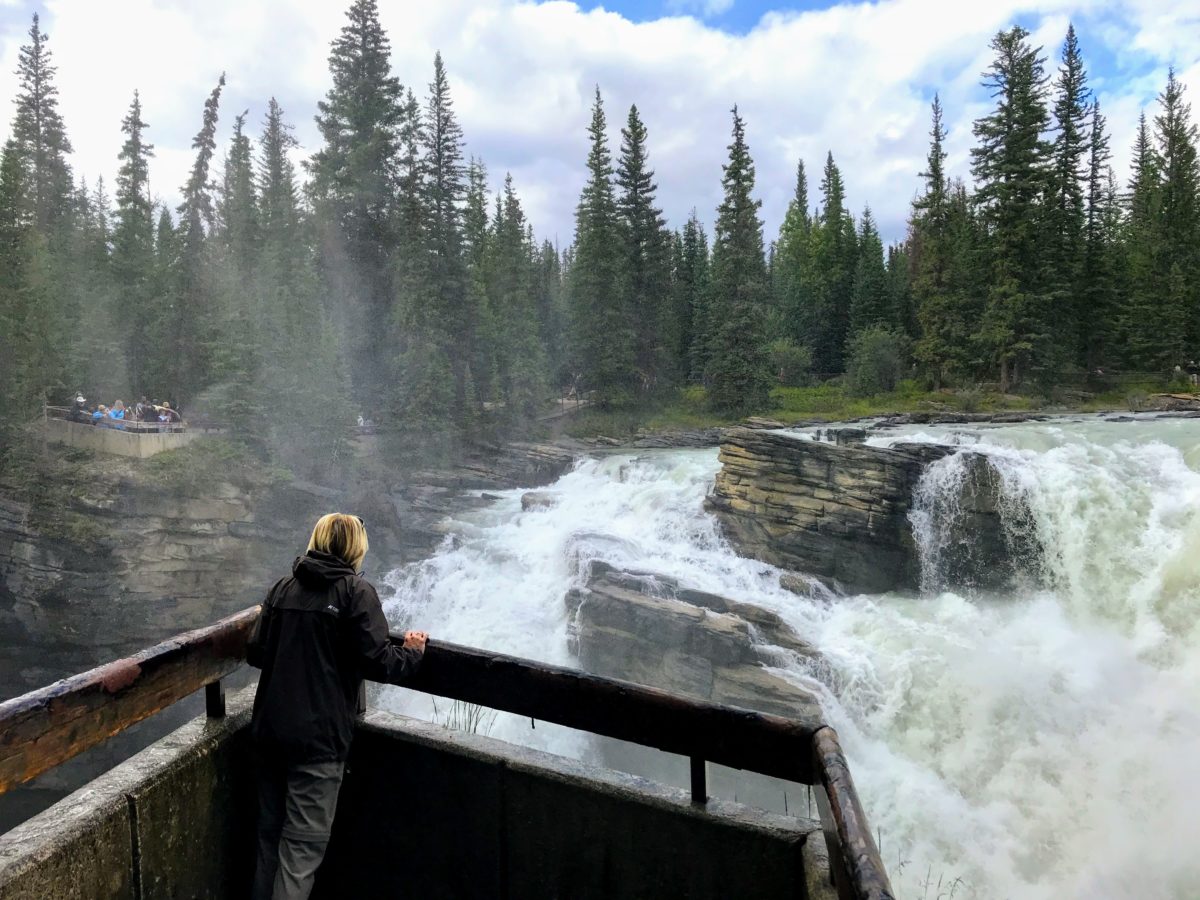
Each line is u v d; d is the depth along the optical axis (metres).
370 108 42.09
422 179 40.91
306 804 2.47
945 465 18.72
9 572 25.55
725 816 2.30
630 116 48.62
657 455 30.89
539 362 42.69
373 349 39.44
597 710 2.49
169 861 2.42
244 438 28.41
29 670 26.47
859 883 1.38
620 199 48.91
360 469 30.89
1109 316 43.94
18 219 35.50
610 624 17.92
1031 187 39.94
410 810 2.72
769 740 2.25
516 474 31.92
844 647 16.16
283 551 27.25
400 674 2.59
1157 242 47.28
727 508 21.38
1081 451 19.12
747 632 16.30
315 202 42.25
